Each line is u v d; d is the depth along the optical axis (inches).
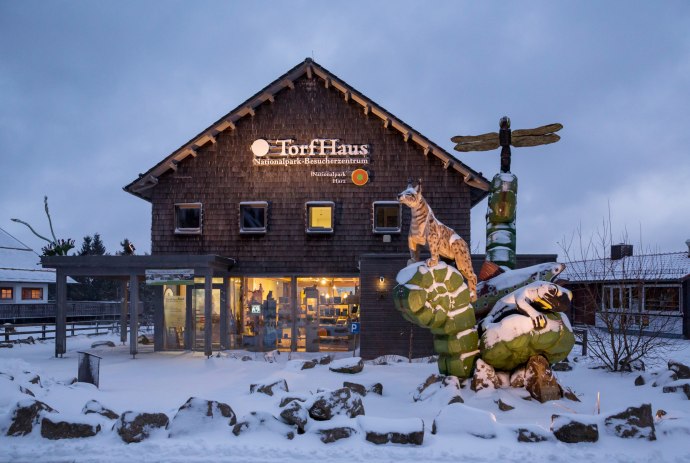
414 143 717.3
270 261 719.7
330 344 717.3
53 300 1758.1
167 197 732.0
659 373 423.5
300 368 510.3
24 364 466.0
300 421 273.9
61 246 1181.1
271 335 722.2
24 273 1502.2
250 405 346.9
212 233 727.1
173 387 427.2
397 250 708.7
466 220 701.3
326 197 720.3
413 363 557.0
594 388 420.5
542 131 458.9
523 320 361.7
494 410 334.0
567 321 378.0
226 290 720.3
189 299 723.4
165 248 727.7
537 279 403.5
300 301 724.0
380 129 723.4
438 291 368.2
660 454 243.1
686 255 1050.7
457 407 279.6
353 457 242.5
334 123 727.1
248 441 262.7
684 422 268.4
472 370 380.2
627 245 805.9
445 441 261.0
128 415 269.4
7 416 277.0
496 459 240.2
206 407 280.5
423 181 712.4
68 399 364.2
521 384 368.5
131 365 560.1
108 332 1067.3
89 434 269.6
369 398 386.0
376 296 636.1
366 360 626.8
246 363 564.4
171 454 246.8
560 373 492.4
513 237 449.7
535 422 309.7
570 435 257.6
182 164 735.7
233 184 729.6
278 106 733.9
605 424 265.6
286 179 726.5
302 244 719.1
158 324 714.8
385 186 716.7
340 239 716.0
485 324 386.6
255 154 724.0
